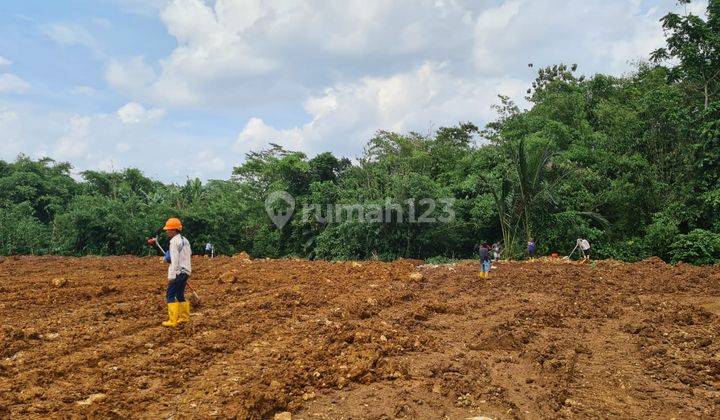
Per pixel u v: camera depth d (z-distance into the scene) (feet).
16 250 113.50
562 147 99.04
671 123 89.20
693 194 82.64
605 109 96.84
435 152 114.62
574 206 87.92
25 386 19.48
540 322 32.60
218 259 77.87
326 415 18.19
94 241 113.91
